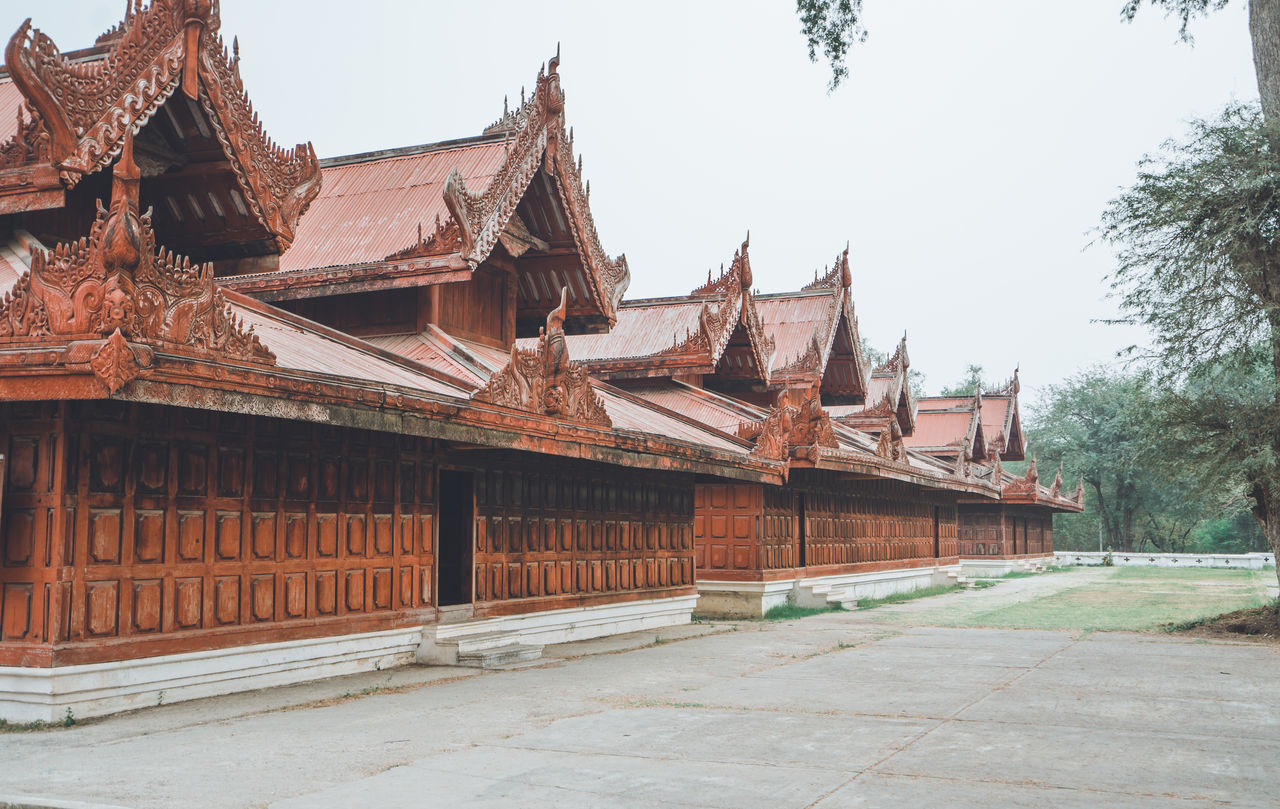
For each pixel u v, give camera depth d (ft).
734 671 48.03
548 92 59.26
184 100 38.04
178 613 35.88
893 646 60.44
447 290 58.70
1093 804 22.98
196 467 36.76
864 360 115.34
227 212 42.80
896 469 99.35
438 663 48.34
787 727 32.94
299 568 41.32
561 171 60.70
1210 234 67.62
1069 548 288.30
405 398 37.65
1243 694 40.96
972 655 55.52
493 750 28.94
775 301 112.27
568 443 49.34
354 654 44.57
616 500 66.85
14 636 32.17
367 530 45.14
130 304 27.55
